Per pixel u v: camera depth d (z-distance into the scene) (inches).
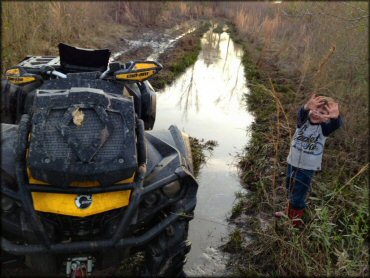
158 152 140.3
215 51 503.5
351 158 241.1
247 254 157.9
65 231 119.0
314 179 210.8
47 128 121.0
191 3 837.2
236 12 775.1
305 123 163.6
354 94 315.6
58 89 141.3
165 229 129.9
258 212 185.9
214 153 238.1
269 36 527.2
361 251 153.5
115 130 125.3
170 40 527.8
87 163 115.6
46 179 114.3
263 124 281.6
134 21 606.2
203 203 190.2
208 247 161.0
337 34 357.4
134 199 118.0
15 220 116.7
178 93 331.3
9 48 319.0
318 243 155.9
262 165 220.4
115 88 146.9
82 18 475.2
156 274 131.0
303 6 425.7
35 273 130.3
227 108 309.6
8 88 182.9
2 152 124.0
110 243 115.5
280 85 362.3
